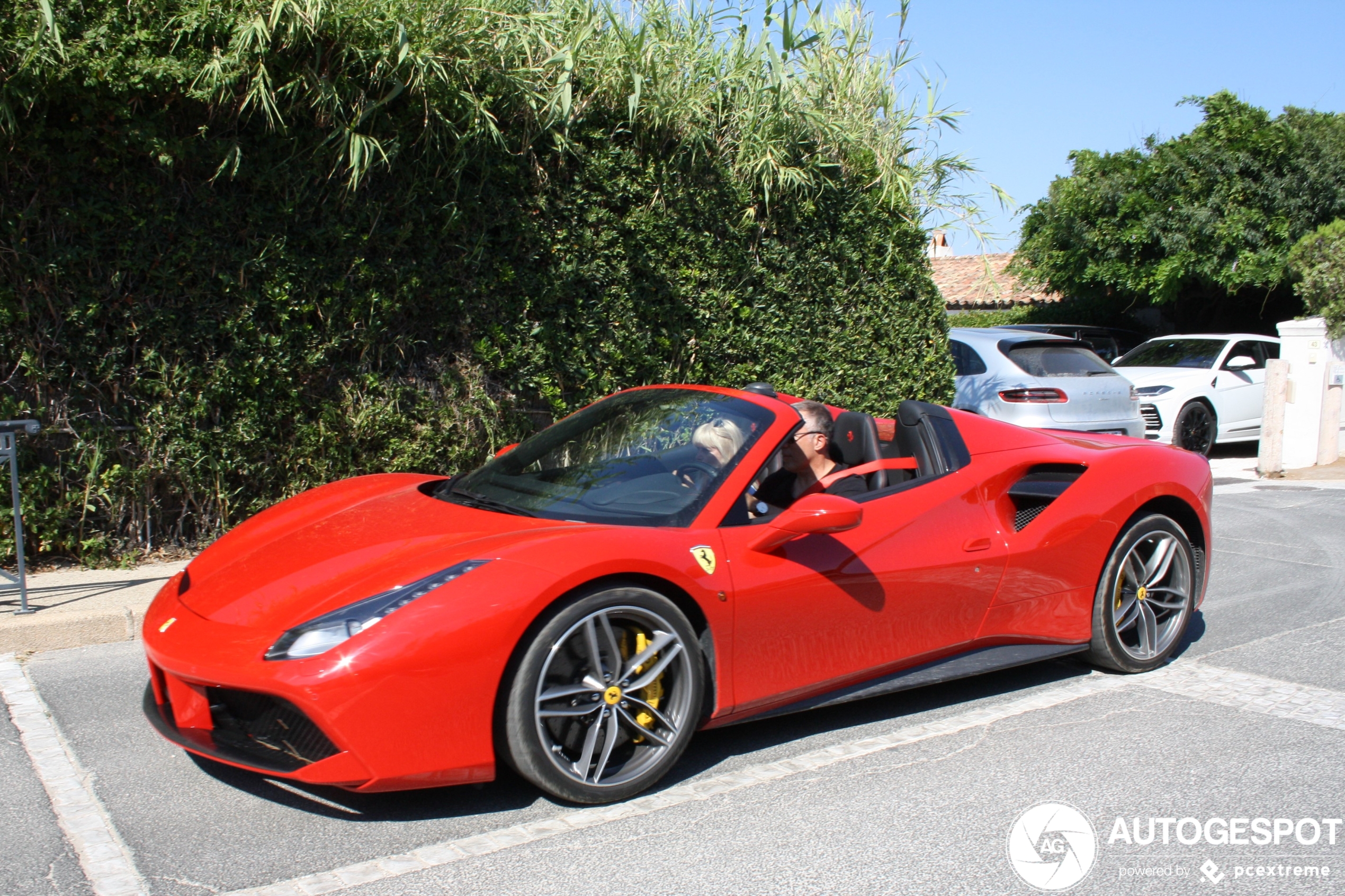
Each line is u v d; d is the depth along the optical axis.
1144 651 4.22
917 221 8.22
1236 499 9.23
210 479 5.53
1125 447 4.38
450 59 5.66
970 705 3.82
